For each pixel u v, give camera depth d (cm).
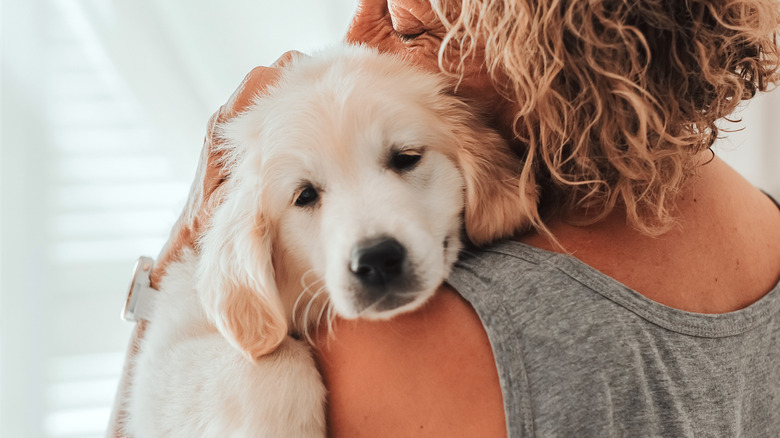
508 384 70
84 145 243
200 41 233
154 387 101
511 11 76
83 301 249
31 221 244
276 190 97
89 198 246
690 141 81
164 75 234
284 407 88
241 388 91
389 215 87
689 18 77
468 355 74
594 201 83
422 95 96
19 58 237
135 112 240
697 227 82
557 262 77
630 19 75
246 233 97
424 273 84
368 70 97
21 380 245
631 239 80
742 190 91
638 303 75
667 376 73
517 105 89
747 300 82
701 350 76
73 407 249
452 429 73
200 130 240
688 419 74
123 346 251
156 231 249
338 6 234
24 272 244
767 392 84
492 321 73
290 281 101
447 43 93
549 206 88
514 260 79
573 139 80
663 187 79
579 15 74
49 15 236
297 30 235
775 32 83
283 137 95
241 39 234
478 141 93
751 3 78
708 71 77
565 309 73
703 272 80
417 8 94
